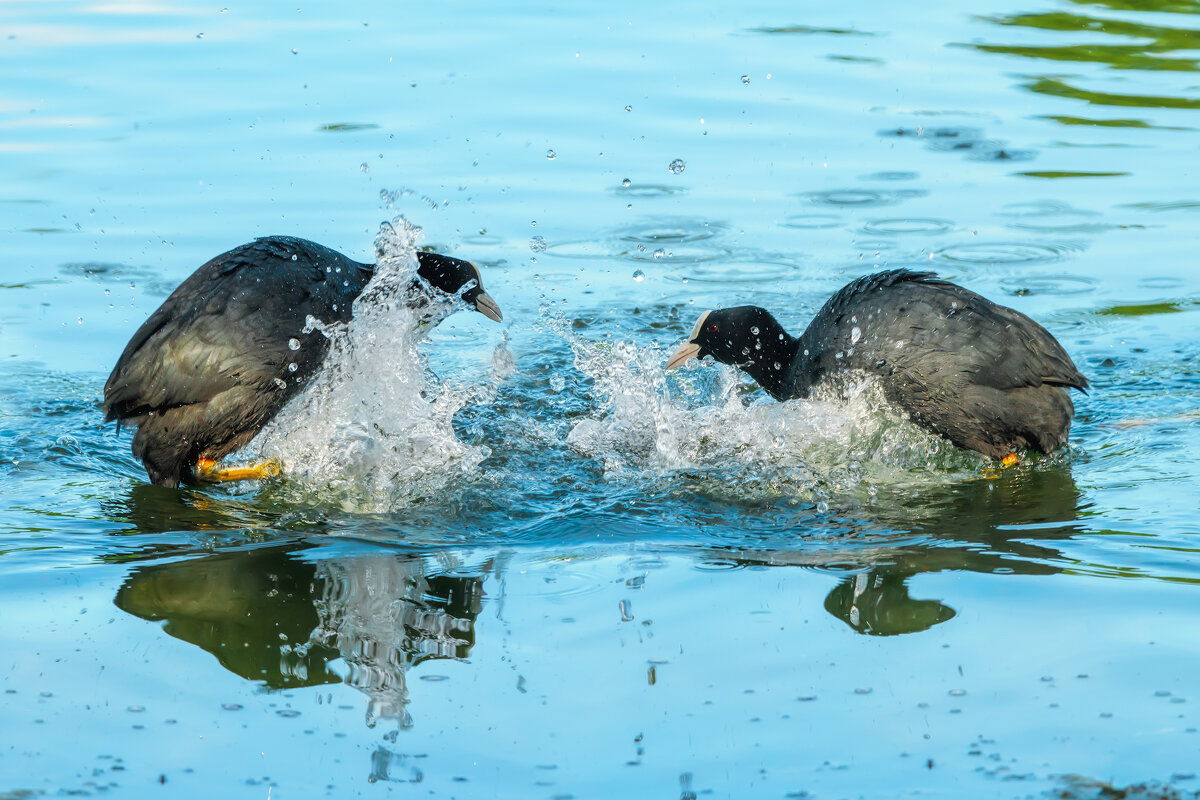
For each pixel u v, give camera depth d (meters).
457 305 13.28
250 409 10.25
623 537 8.84
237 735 6.12
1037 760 5.77
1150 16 23.94
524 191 17.00
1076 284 14.48
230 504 9.77
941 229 15.98
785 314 14.02
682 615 7.33
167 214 15.86
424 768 5.82
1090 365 12.59
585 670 6.67
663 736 6.03
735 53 21.53
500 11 23.66
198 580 8.06
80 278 14.35
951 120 19.19
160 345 10.04
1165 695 6.25
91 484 10.24
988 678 6.47
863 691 6.38
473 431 11.38
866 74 20.72
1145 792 5.50
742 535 8.84
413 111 19.05
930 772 5.70
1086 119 19.22
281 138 18.09
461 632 7.18
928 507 9.41
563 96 19.73
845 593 7.60
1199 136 18.48
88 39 21.83
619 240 16.03
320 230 15.47
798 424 11.09
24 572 8.19
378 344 11.07
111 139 17.97
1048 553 8.23
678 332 13.84
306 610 7.54
